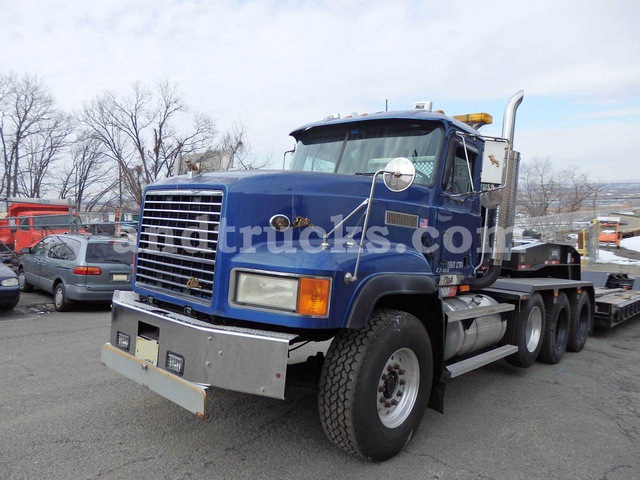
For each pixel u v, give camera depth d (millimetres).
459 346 4539
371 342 3381
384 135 4801
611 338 8789
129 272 9562
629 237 32188
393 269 3602
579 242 11852
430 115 4598
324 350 6469
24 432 3832
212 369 3209
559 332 6902
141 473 3256
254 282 3277
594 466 3643
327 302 3145
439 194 4562
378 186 4102
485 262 5500
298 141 5461
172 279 3838
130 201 33406
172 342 3447
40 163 42344
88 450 3557
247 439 3834
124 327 3951
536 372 6242
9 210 19250
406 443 3721
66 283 9250
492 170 4434
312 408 4531
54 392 4750
